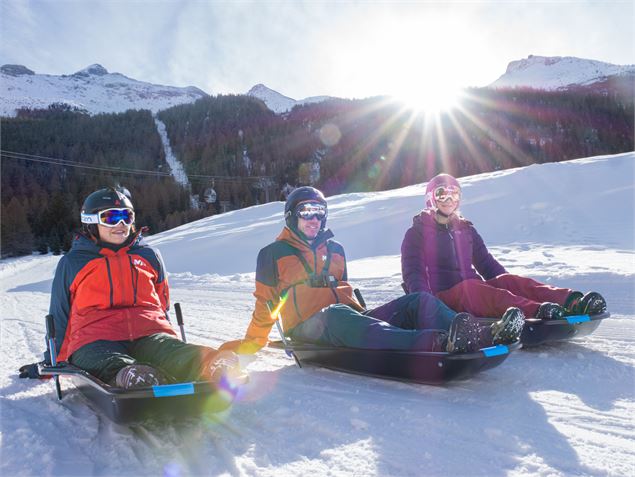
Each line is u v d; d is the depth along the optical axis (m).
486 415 2.63
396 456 2.21
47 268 32.53
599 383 3.10
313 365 3.89
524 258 9.51
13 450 2.46
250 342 4.06
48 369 2.94
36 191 86.50
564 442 2.27
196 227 31.12
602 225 12.97
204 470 2.19
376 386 3.27
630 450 2.17
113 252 3.34
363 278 9.23
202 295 9.91
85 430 2.73
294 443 2.44
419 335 3.02
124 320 3.21
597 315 3.71
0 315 8.74
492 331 2.96
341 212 21.66
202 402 2.54
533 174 20.14
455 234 4.49
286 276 3.88
